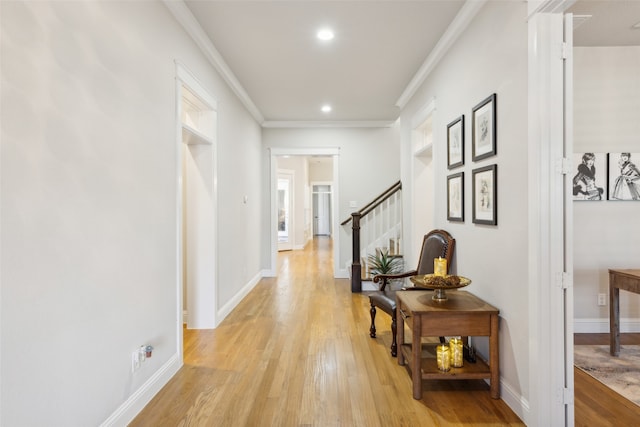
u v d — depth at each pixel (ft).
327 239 44.21
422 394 7.49
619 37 10.25
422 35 10.22
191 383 8.04
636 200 10.96
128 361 6.54
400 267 16.90
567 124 5.98
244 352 9.82
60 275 4.88
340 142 20.88
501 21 7.18
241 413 6.84
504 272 7.12
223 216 12.96
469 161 8.84
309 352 9.82
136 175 6.84
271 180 20.93
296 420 6.61
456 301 7.96
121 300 6.33
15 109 4.21
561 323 5.97
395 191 18.84
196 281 11.82
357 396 7.45
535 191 6.00
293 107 17.60
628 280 9.04
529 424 6.25
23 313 4.30
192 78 9.76
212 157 11.66
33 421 4.43
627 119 10.95
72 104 5.12
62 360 4.91
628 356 9.39
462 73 9.28
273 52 11.36
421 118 13.14
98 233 5.69
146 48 7.25
